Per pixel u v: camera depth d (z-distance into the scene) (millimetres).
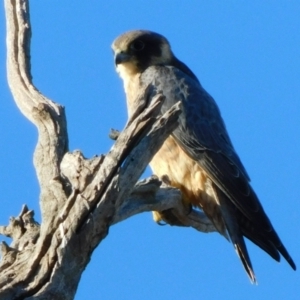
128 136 10281
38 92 13258
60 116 12602
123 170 10242
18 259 10500
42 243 10172
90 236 10141
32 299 9711
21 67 13758
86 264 10289
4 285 9859
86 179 10578
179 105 10734
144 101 10578
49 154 12203
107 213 10195
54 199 10984
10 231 11453
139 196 12469
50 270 9977
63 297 9930
